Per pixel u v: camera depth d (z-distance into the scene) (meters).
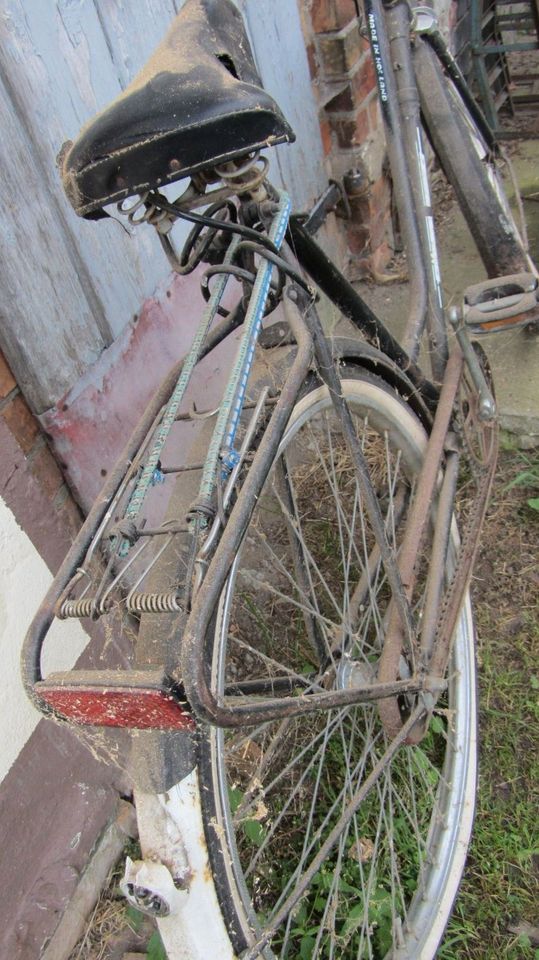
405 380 1.49
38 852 1.40
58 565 1.39
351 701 1.02
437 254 1.72
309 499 1.96
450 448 1.51
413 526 1.37
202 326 1.04
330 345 1.25
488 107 3.18
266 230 1.10
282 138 0.91
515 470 2.07
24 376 1.31
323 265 1.32
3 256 1.23
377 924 1.34
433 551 1.39
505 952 1.35
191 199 1.00
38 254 1.30
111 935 1.47
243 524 0.80
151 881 0.85
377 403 1.41
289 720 1.42
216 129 0.86
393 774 1.52
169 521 0.95
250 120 0.87
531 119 3.30
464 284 2.59
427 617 1.29
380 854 1.43
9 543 1.27
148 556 1.50
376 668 1.34
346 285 1.37
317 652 1.41
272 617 1.78
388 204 2.73
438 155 1.94
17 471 1.29
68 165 0.90
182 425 1.80
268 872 1.40
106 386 1.51
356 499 1.68
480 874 1.45
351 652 1.36
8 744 1.32
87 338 1.44
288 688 1.37
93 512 0.91
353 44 2.32
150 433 1.02
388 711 1.19
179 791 0.89
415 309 1.66
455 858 1.36
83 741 1.20
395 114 1.70
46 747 1.40
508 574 1.87
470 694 1.50
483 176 1.91
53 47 1.29
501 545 1.93
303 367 0.99
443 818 1.39
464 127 1.88
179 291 1.74
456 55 3.05
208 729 0.94
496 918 1.40
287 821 1.49
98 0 1.39
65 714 0.78
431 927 1.30
